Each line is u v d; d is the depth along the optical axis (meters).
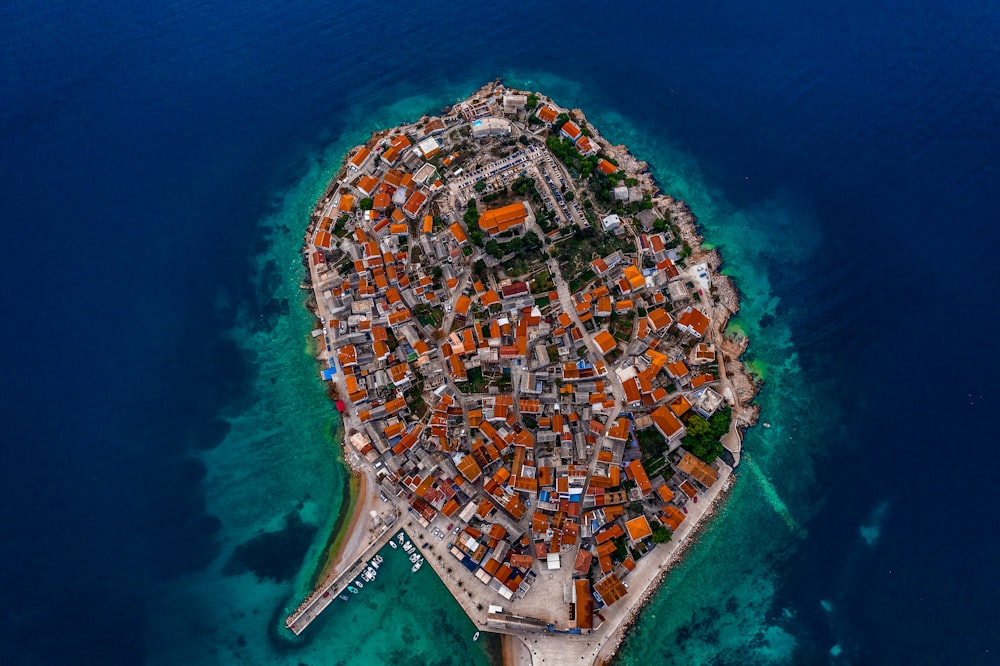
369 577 112.94
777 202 139.62
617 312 123.44
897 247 133.38
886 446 116.94
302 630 111.12
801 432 119.62
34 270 141.50
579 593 105.50
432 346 125.19
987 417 116.19
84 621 112.88
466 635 109.25
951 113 146.88
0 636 111.62
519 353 118.62
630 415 117.12
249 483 122.19
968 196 137.12
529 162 135.50
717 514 114.31
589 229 128.50
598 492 110.25
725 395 119.81
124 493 121.94
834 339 126.06
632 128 149.62
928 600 106.12
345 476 120.44
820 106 150.12
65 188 150.50
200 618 113.00
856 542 111.50
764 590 110.38
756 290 131.50
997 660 101.00
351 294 129.50
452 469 115.12
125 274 140.62
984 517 109.56
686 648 107.94
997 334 122.81
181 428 126.88
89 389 130.12
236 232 144.25
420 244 130.38
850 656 105.06
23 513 119.81
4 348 133.62
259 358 131.50
